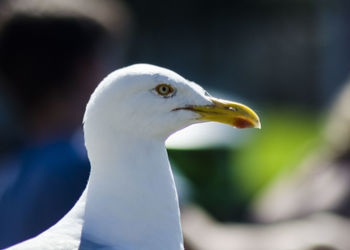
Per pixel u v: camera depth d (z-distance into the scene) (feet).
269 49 97.09
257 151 52.85
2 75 23.32
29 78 22.84
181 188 28.30
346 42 75.87
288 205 32.91
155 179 17.97
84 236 17.13
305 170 33.63
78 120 23.12
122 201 17.60
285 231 30.27
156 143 18.15
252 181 49.03
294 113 79.25
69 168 21.80
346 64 76.18
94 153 17.87
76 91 23.08
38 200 21.53
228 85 96.63
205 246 29.14
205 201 41.50
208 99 18.81
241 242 30.12
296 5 95.76
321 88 89.66
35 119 22.84
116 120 17.74
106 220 17.44
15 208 21.98
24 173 22.35
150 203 17.80
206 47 96.17
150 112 17.89
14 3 23.36
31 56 22.81
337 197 30.81
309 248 28.04
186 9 95.09
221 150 41.60
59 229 17.24
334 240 28.02
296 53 96.22
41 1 23.41
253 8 96.53
